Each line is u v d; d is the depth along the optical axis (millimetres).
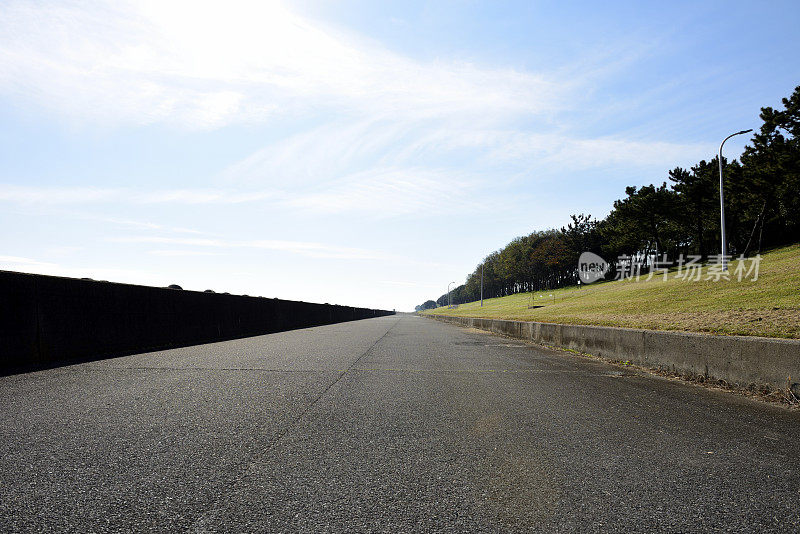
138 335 9750
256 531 2039
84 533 1997
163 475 2680
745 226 50156
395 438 3512
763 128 37156
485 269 139000
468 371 7211
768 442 3502
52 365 6945
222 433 3555
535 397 5184
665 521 2188
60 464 2816
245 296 16578
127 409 4227
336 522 2137
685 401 5035
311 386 5633
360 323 32438
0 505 2254
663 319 12188
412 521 2156
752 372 5566
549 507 2330
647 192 58344
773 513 2283
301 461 2969
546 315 24594
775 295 14375
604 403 4887
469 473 2797
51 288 7391
